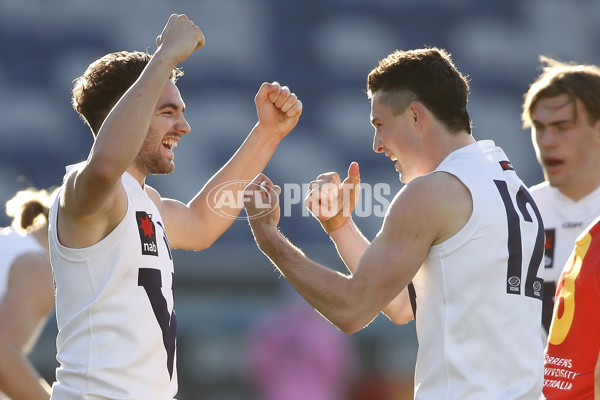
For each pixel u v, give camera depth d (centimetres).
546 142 1292
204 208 1127
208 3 3938
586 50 4156
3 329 1197
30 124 3509
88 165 794
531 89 1335
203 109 3588
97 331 870
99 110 951
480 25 4138
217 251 2527
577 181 1284
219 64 3775
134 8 3912
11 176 3359
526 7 4169
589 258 1016
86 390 862
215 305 2483
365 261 862
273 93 1129
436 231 857
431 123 913
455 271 858
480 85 3944
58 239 884
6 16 3809
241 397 2381
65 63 3728
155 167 955
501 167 917
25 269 1232
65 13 3859
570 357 1019
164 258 927
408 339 2377
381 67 938
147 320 885
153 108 820
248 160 1139
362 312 855
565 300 1034
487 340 855
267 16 3959
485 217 861
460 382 847
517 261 876
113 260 873
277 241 893
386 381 2342
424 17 4069
